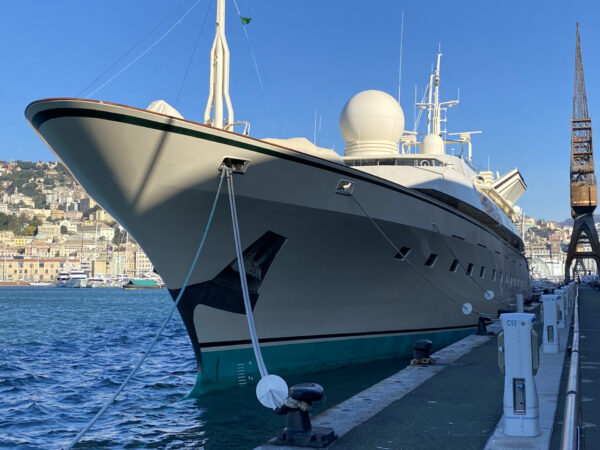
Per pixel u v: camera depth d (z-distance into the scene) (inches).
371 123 728.3
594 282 2709.2
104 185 403.9
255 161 417.7
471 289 778.8
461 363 410.9
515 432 215.5
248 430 382.6
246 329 489.7
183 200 411.5
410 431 237.3
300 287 510.3
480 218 830.5
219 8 451.2
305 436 217.5
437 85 1010.1
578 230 3161.9
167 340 1141.7
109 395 570.6
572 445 126.9
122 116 365.1
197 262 447.5
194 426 398.9
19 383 644.1
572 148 3100.4
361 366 581.3
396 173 673.6
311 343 538.6
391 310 606.9
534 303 1481.3
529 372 216.8
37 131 407.8
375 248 542.3
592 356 421.4
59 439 418.0
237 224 422.0
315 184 460.1
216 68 454.6
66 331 1389.0
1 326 1571.1
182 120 379.2
